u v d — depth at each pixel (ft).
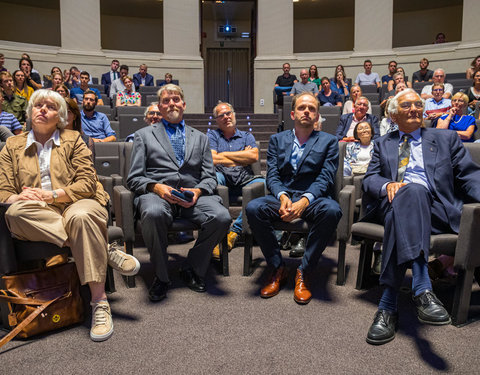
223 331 5.56
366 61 25.72
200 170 7.98
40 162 6.16
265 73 30.63
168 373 4.58
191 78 30.25
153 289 6.70
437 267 7.04
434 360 4.80
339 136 14.11
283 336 5.41
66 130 6.45
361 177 9.76
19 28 38.04
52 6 38.29
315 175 7.67
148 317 6.01
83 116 13.88
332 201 6.75
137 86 25.61
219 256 8.54
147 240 6.59
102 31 41.52
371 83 25.67
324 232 6.61
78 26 28.53
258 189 7.95
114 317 6.02
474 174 6.32
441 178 6.37
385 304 5.48
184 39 30.12
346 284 7.29
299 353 4.99
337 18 41.98
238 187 9.63
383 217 6.53
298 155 7.72
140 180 7.24
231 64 46.14
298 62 30.50
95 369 4.66
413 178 6.61
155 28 42.80
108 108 18.79
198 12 30.22
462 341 5.23
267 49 30.66
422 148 6.66
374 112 16.93
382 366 4.69
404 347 5.11
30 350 5.10
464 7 27.91
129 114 16.37
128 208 6.98
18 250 5.61
